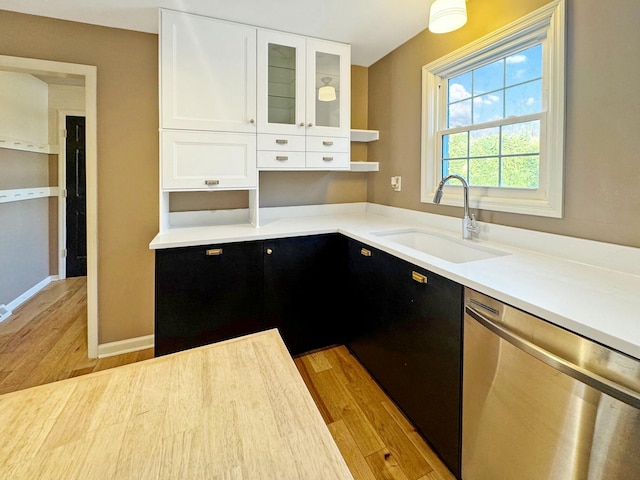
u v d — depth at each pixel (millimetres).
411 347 1569
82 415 607
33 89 3391
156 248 1801
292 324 2182
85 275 4062
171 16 1947
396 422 1648
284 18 2055
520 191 1661
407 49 2383
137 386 695
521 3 1562
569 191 1415
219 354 827
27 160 3312
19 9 1915
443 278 1331
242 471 491
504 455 1090
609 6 1239
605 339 792
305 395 670
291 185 2732
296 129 2285
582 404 852
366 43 2412
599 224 1314
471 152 1970
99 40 2100
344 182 2930
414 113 2346
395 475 1362
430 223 2252
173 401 648
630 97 1197
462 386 1255
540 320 946
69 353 2287
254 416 608
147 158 2260
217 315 1974
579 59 1346
